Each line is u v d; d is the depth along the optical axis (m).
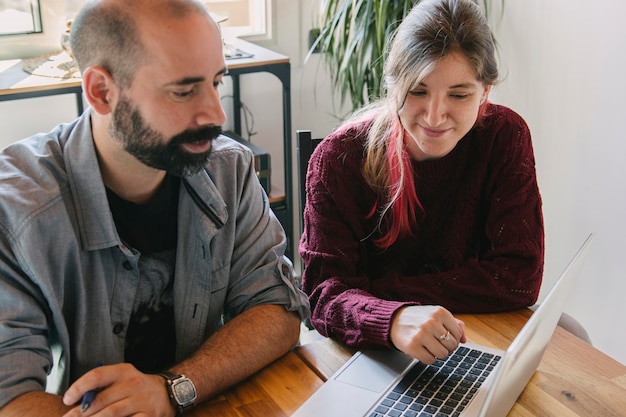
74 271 1.17
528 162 1.57
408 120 1.40
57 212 1.13
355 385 1.17
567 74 2.30
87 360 1.23
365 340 1.27
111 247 1.20
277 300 1.32
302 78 2.94
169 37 1.03
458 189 1.56
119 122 1.09
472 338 1.33
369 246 1.58
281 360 1.28
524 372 1.09
